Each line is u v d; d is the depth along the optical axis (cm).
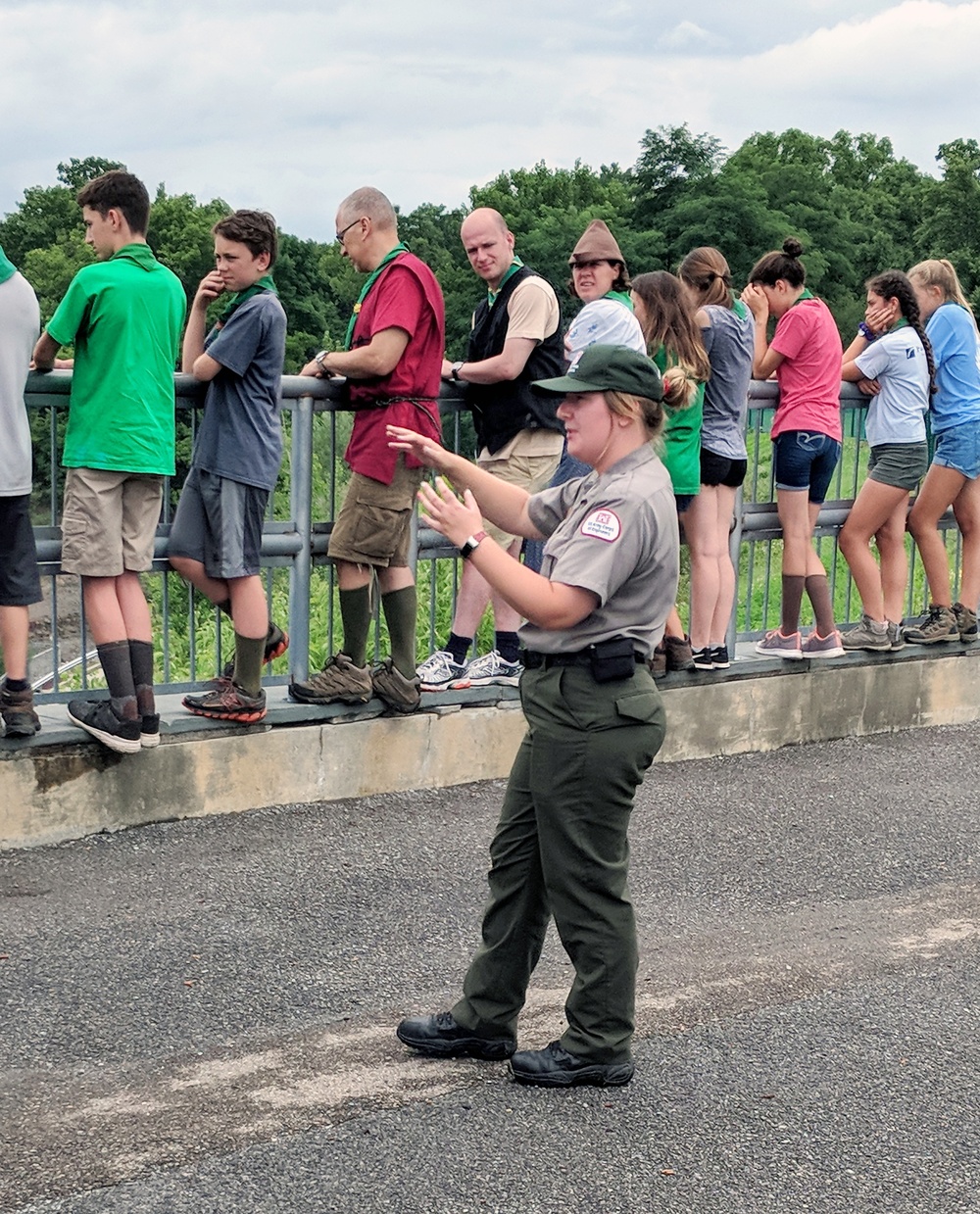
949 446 804
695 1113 372
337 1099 370
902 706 815
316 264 7756
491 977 394
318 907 509
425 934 492
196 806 590
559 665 370
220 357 553
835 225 8369
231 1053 396
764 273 752
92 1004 422
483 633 735
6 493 521
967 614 836
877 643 795
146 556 554
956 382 801
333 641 664
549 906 393
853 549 789
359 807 622
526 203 9338
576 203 9350
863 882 572
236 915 497
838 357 751
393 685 632
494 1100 373
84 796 560
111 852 550
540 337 630
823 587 766
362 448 595
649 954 486
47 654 578
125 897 508
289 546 621
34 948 459
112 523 536
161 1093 371
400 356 586
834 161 11219
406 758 647
